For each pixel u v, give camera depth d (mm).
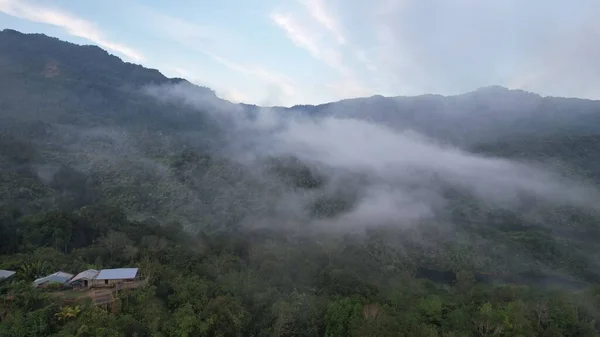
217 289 74000
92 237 101000
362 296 86812
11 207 113438
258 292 77312
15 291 59750
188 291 69875
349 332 68500
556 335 73812
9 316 54531
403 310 81062
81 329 52750
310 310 73562
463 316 76375
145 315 60500
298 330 69188
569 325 79438
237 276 84125
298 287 92312
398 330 69062
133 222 116938
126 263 81625
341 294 89938
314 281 101750
